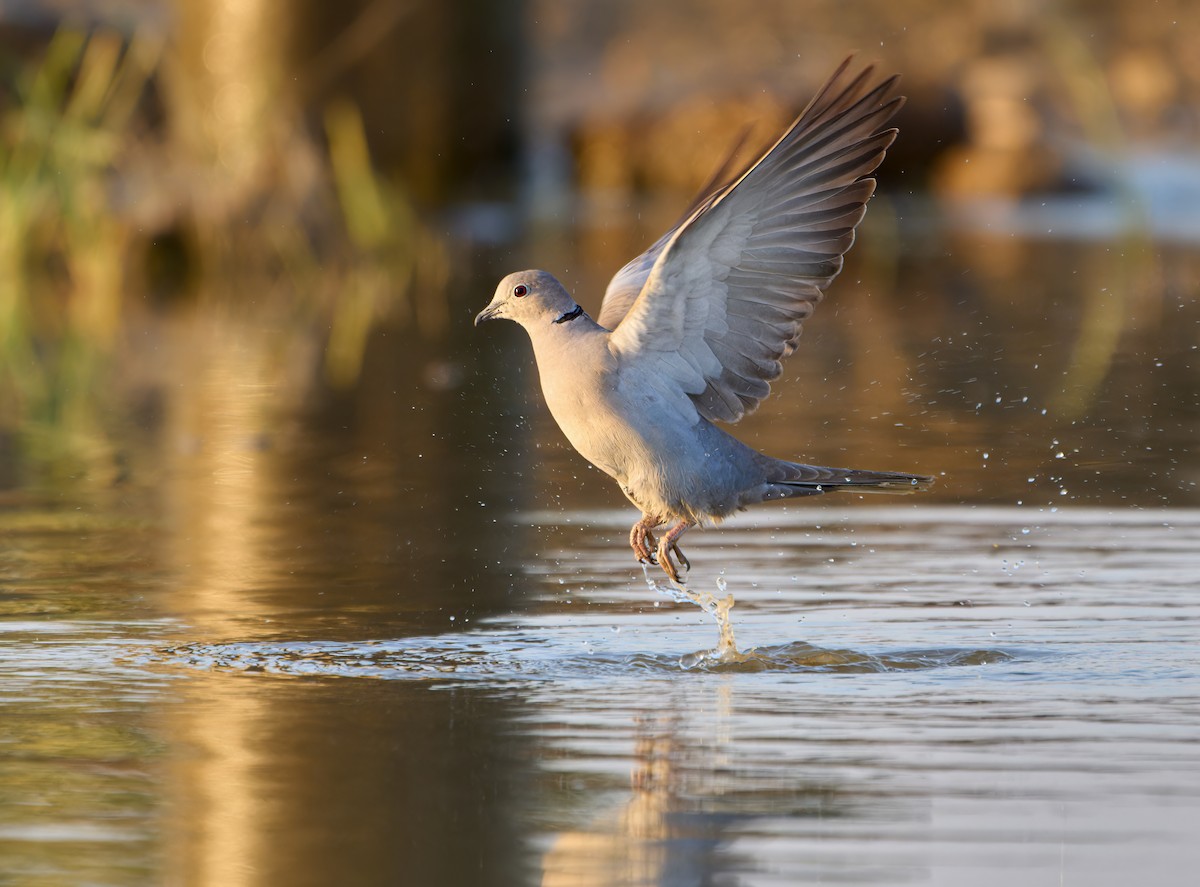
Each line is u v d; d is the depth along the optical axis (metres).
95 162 27.28
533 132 35.25
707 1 42.16
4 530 12.57
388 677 9.05
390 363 19.95
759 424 16.28
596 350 10.04
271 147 28.34
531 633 9.98
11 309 24.56
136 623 10.09
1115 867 6.41
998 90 36.16
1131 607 10.44
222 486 14.07
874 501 13.55
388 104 31.86
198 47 30.30
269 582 11.10
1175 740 7.91
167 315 23.94
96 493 13.87
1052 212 33.03
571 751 7.83
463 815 7.02
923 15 40.78
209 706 8.52
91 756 7.75
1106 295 23.97
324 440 15.91
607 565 11.63
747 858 6.57
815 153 9.55
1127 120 37.31
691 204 11.14
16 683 8.90
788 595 10.80
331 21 30.62
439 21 32.16
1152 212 32.59
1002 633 9.90
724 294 9.82
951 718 8.31
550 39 41.25
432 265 26.92
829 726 8.20
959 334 21.14
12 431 16.41
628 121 35.66
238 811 7.08
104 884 6.38
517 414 17.12
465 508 13.33
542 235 29.38
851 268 27.20
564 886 6.38
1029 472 14.28
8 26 32.84
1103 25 39.69
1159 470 14.30
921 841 6.70
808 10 41.53
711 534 12.55
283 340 21.59
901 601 10.62
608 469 10.30
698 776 7.45
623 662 9.40
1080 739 7.94
